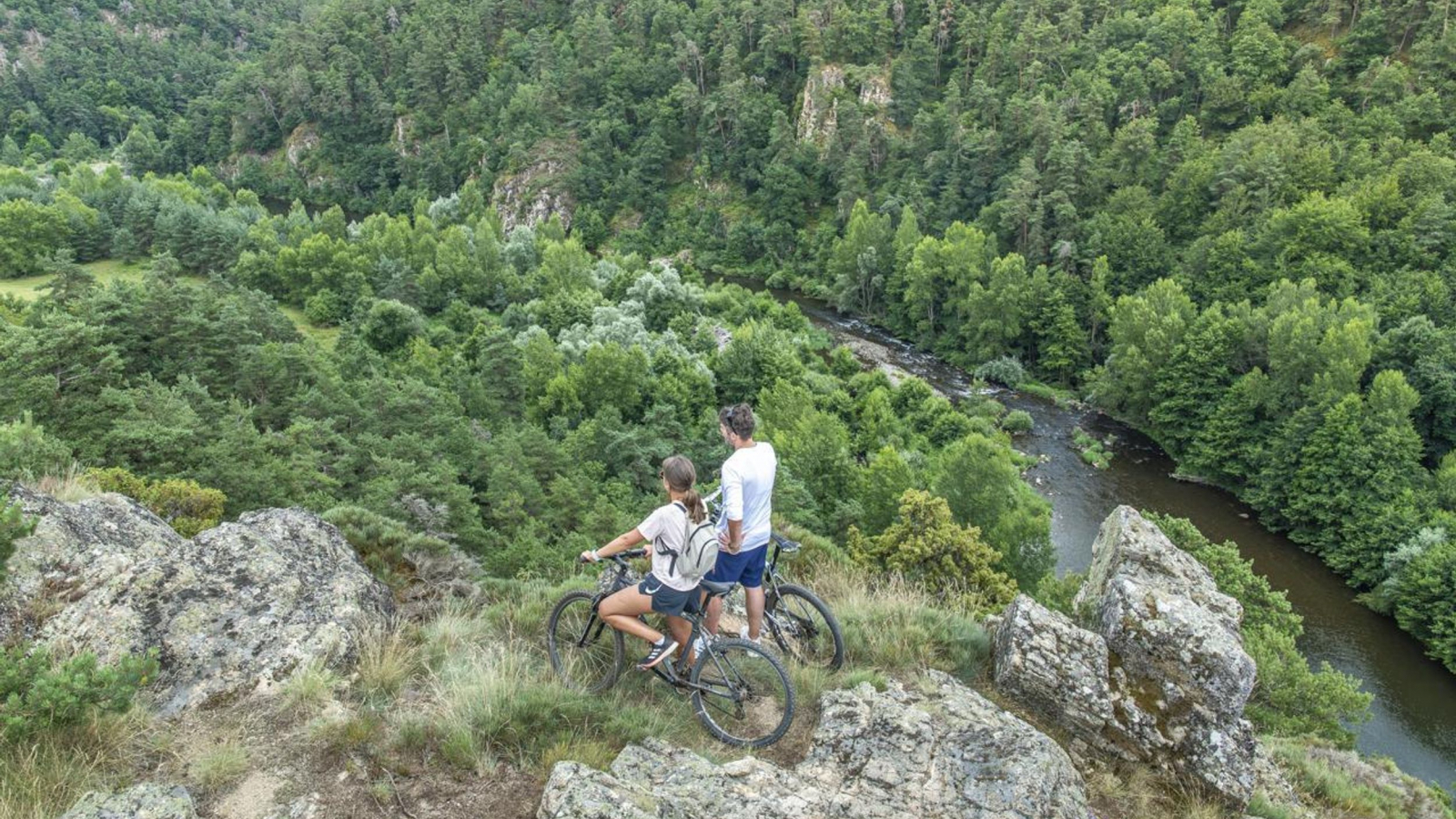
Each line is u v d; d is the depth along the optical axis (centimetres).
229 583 738
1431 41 8475
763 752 679
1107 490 5569
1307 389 5300
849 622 904
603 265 9644
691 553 629
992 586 2639
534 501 3525
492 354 5975
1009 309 7450
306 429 3275
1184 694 809
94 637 670
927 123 10462
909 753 666
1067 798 657
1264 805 790
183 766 571
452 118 14425
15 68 17288
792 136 11625
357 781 579
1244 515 5341
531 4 15750
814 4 12900
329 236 10150
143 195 10531
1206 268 7269
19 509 717
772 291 10356
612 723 665
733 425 691
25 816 509
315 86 15162
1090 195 8650
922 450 5972
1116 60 9925
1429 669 3931
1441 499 4666
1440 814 1333
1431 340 5472
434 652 741
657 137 12619
